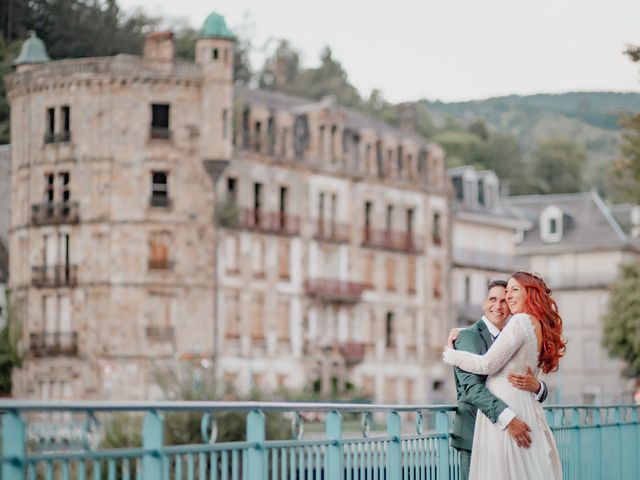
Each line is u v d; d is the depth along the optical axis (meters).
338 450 12.95
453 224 105.94
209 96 85.19
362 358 95.19
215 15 85.88
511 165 180.75
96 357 84.62
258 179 87.94
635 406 22.91
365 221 97.00
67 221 85.75
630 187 68.75
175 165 85.06
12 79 88.81
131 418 35.38
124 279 84.38
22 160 88.38
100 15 131.38
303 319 91.00
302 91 166.12
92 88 85.62
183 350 84.31
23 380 87.06
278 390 84.06
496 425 13.25
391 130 103.31
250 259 87.38
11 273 88.94
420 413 14.86
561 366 120.19
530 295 13.51
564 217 122.31
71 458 9.28
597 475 20.69
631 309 86.94
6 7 125.44
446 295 104.69
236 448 11.17
